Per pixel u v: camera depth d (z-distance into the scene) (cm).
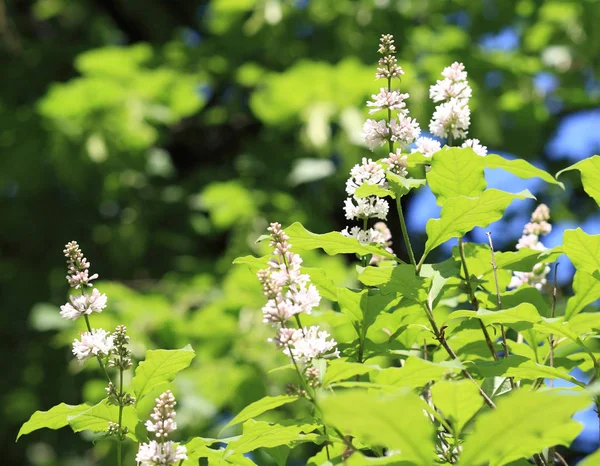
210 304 861
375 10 1062
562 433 185
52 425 264
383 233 291
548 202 1056
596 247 256
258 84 997
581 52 1059
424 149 273
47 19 1255
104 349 259
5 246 1096
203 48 1107
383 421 168
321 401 162
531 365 234
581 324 258
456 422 195
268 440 238
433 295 256
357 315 264
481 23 1134
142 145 953
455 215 257
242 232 927
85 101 918
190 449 249
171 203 1071
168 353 257
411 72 876
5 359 1032
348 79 879
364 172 263
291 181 947
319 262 808
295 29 1083
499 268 288
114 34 1288
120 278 1038
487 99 935
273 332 827
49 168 988
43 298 1034
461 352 294
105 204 1063
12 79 1098
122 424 264
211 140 1227
